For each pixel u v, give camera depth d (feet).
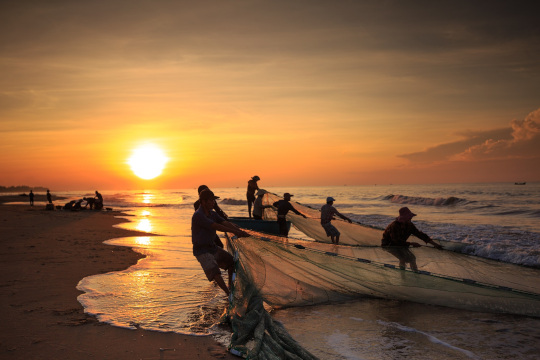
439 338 15.02
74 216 80.79
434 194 244.83
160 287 21.65
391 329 16.01
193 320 16.33
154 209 133.39
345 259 19.15
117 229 53.47
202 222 17.06
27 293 19.95
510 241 42.09
